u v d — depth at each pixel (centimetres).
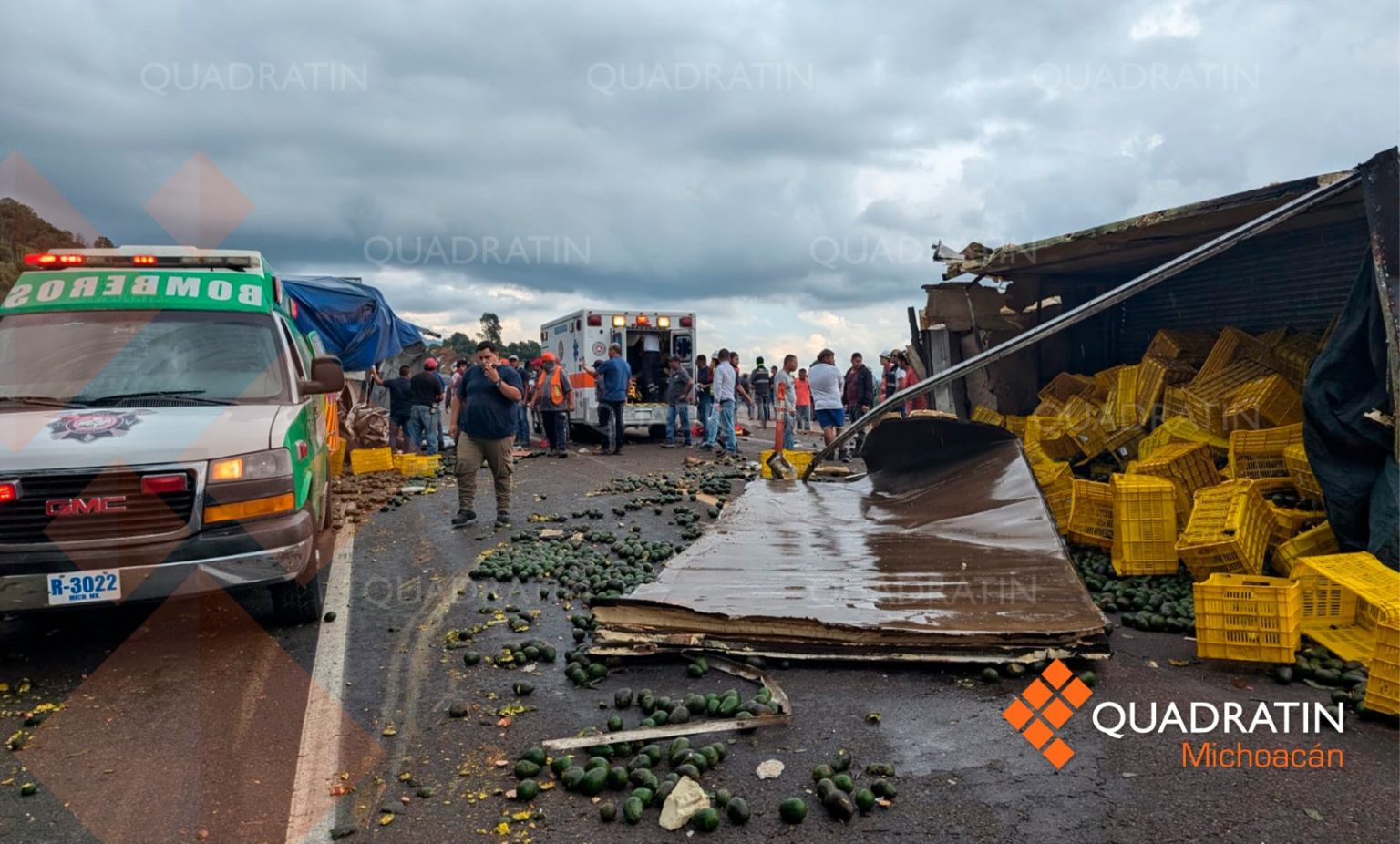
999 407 1323
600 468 1598
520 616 648
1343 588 536
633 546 854
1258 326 1073
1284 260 1035
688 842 337
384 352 1659
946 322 1348
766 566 663
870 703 468
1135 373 1046
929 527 755
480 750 423
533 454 1866
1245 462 771
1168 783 375
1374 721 434
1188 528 668
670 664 541
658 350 2227
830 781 368
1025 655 502
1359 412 608
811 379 1570
